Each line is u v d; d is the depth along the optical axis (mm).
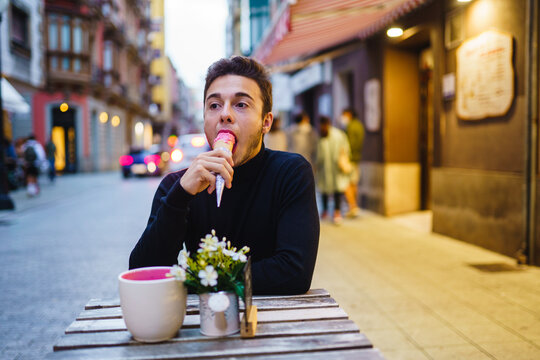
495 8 4938
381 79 7930
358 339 1069
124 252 5691
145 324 1052
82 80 24578
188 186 1332
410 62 7898
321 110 11883
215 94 1463
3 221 8242
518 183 4645
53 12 23578
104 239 6531
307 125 8016
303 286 1455
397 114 7836
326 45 9281
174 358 990
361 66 8875
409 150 7949
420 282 4082
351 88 10242
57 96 24312
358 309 3449
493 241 5062
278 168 1611
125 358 988
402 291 3848
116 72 30031
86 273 4727
